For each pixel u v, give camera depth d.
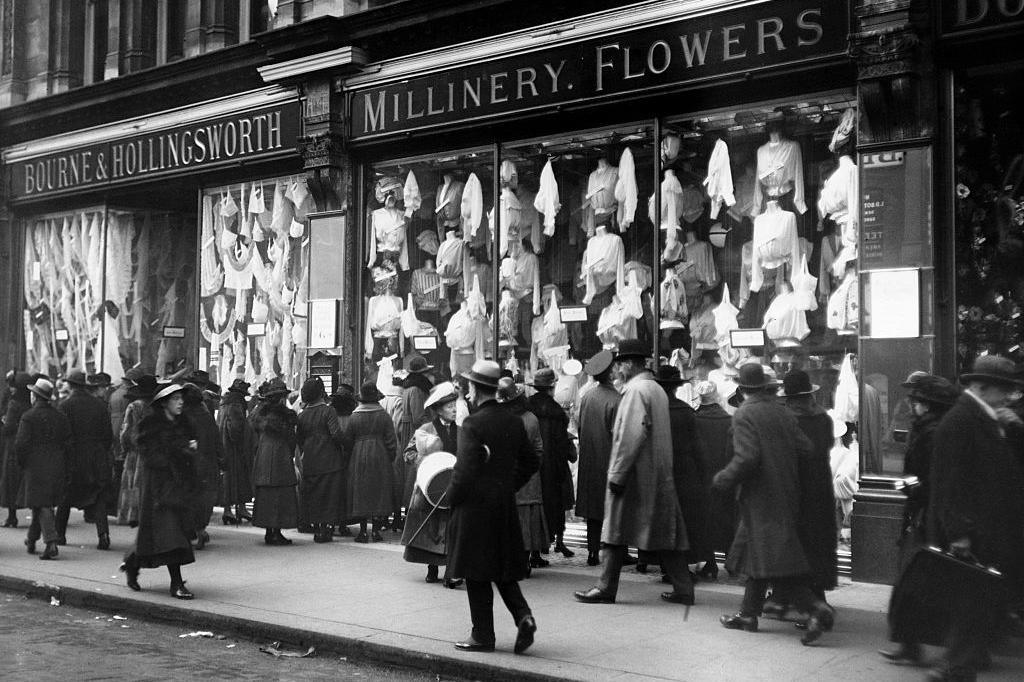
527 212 12.73
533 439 9.79
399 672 6.76
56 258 18.22
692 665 6.40
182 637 7.75
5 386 18.50
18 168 18.30
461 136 13.03
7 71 18.59
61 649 7.22
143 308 17.16
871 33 9.49
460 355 13.28
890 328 9.48
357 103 13.77
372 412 11.84
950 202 9.39
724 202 11.36
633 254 12.03
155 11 17.12
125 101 16.53
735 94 10.91
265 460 11.64
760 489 7.14
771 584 7.29
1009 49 9.17
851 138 10.45
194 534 8.73
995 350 9.29
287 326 14.91
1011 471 5.86
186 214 16.88
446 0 12.56
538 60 12.08
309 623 7.56
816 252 10.84
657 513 8.12
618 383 11.88
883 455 9.46
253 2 15.67
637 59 11.34
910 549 6.63
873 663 6.47
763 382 7.26
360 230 14.01
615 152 12.12
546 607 8.25
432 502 9.16
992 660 6.71
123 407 14.54
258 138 14.76
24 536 12.59
